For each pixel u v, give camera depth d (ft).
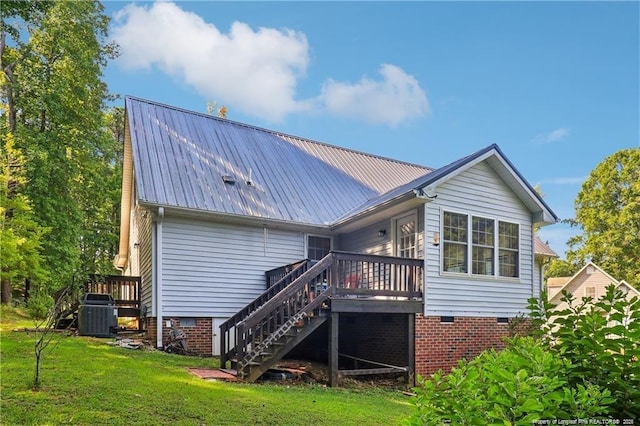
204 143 48.47
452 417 6.56
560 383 6.53
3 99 61.11
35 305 49.83
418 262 35.14
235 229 41.04
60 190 64.90
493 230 39.81
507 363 7.46
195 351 37.58
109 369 23.56
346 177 54.60
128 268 64.69
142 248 45.68
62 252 60.95
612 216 102.83
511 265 40.73
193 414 17.54
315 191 48.70
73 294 38.91
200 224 39.45
